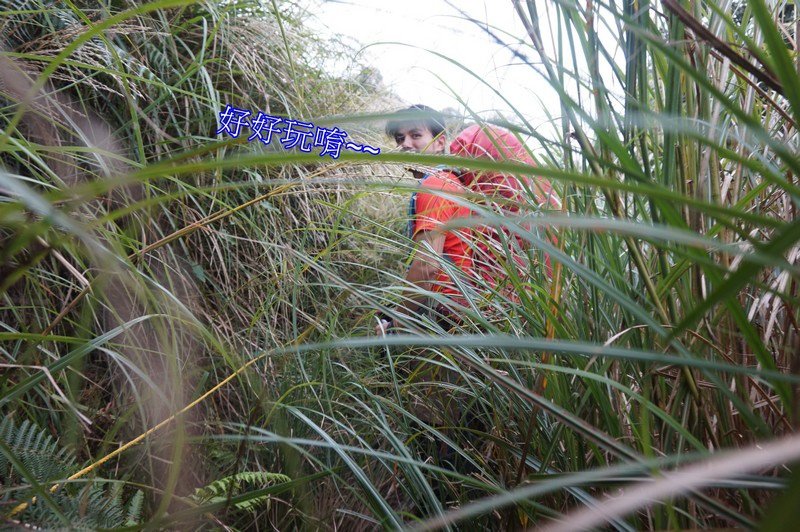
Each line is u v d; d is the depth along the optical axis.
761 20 0.25
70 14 1.27
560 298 0.82
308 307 1.63
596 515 0.24
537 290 0.85
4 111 1.02
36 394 0.95
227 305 1.32
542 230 0.95
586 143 0.60
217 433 1.08
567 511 0.72
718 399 0.60
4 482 0.67
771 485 0.38
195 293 1.30
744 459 0.21
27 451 0.69
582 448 0.73
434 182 1.16
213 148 0.31
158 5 0.33
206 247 1.43
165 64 1.49
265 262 1.53
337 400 1.19
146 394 0.96
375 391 1.33
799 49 0.58
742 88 0.70
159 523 0.51
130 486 0.90
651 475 0.38
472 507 0.36
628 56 0.62
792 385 0.41
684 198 0.24
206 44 1.39
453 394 1.11
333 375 1.19
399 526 0.68
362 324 1.45
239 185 0.37
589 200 0.73
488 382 0.92
